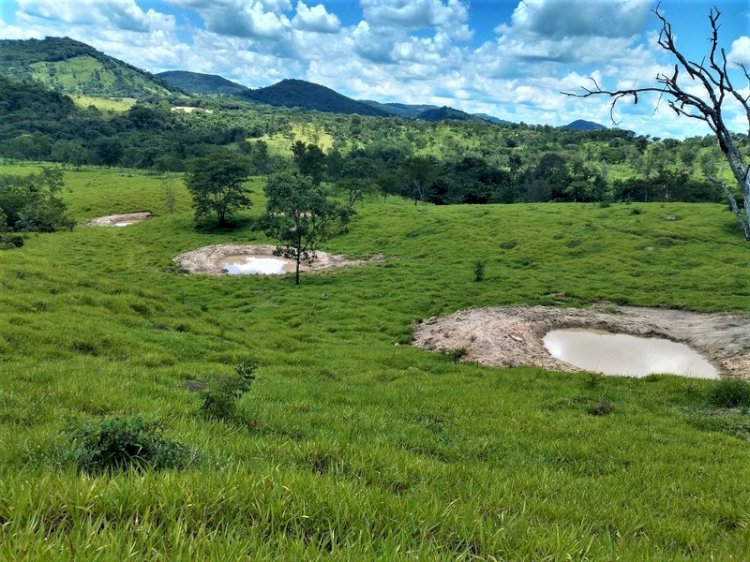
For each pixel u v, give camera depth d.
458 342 26.41
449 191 128.50
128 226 85.62
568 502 6.43
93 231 79.19
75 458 4.90
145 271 54.19
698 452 11.27
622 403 16.22
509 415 14.13
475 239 62.69
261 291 44.62
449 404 14.89
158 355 17.48
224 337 24.16
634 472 9.59
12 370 12.45
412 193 135.12
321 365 21.20
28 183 102.62
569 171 151.75
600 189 117.69
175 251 67.12
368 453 7.06
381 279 47.22
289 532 3.63
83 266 55.75
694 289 39.03
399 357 23.69
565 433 12.59
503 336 25.73
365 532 3.59
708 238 55.75
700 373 22.64
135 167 188.50
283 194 48.97
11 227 81.75
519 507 5.47
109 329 19.66
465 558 3.58
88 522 2.97
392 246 65.12
